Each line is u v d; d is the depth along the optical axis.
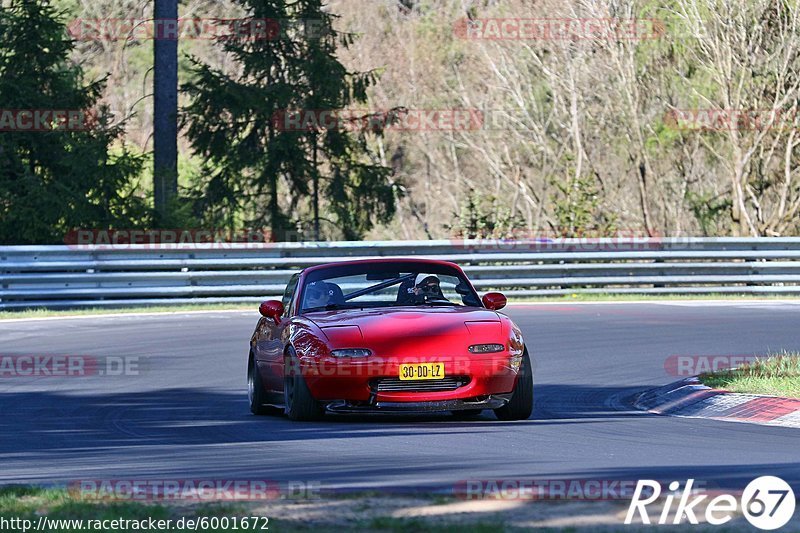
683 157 137.62
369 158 169.50
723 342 58.38
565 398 42.59
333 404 36.16
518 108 151.88
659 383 46.00
